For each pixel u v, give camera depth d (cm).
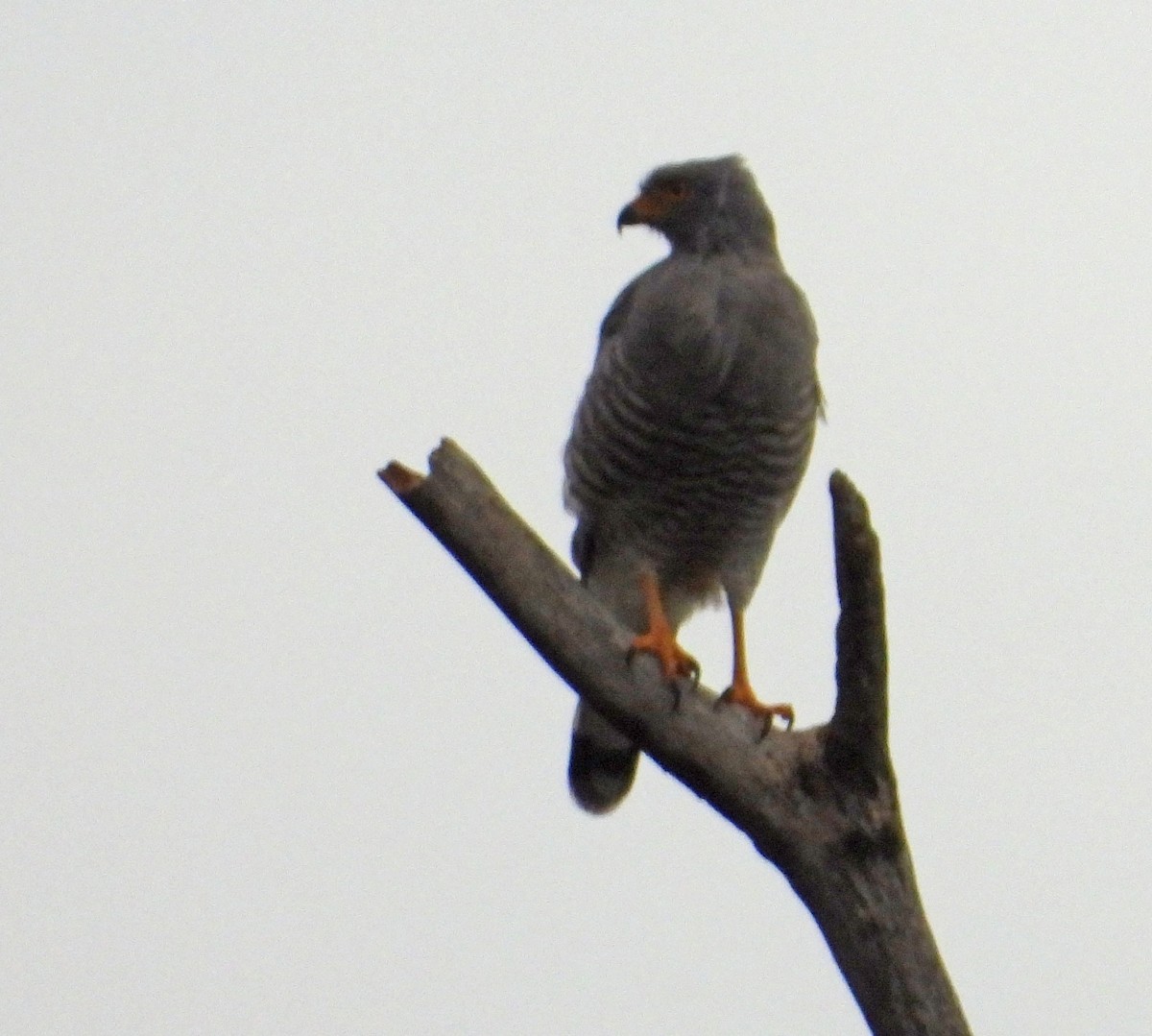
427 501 934
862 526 868
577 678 963
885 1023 900
